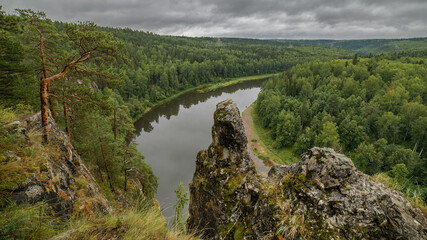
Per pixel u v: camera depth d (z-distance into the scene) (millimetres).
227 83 142500
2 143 6613
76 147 19625
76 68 13070
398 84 70375
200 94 115875
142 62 129500
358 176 5219
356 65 104062
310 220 4926
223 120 9656
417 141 45906
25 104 14562
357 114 59250
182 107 92875
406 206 4609
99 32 11930
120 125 28453
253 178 7953
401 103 57375
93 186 11539
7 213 4090
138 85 96500
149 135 63781
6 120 9305
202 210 10102
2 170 5816
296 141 53781
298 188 5547
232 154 9711
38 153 7785
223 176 9156
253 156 53719
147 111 86188
